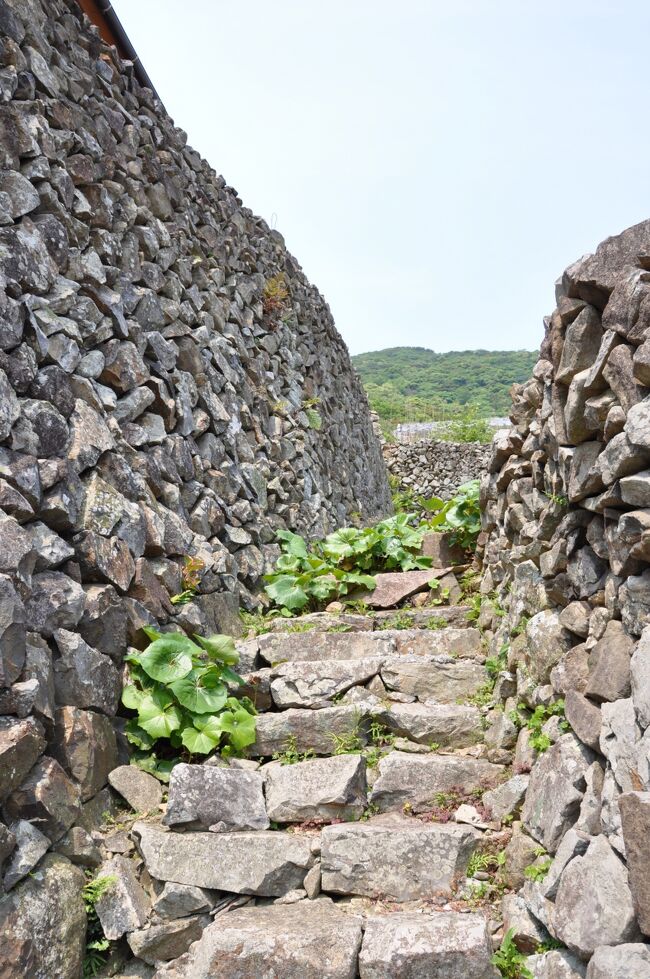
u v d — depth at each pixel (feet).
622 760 7.02
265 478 19.66
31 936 7.82
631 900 6.36
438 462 57.00
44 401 10.99
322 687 12.36
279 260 26.40
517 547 11.97
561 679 9.07
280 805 10.18
